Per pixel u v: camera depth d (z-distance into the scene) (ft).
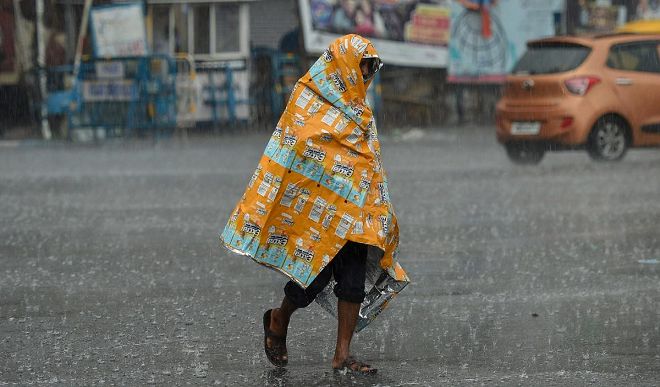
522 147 138.41
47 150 166.71
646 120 136.56
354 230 42.06
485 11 214.48
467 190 109.60
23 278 65.05
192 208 97.09
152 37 206.28
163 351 47.42
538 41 138.41
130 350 47.57
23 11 199.52
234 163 141.08
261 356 46.55
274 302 58.08
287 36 218.79
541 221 88.02
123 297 59.31
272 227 42.57
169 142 180.45
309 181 42.34
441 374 43.32
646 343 48.26
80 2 202.18
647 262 69.31
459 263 69.46
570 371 43.62
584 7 223.30
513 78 137.90
